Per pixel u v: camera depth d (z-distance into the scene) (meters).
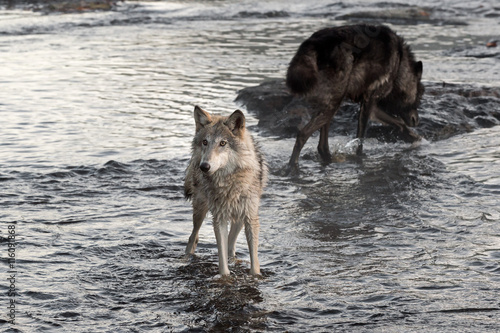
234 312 5.94
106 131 13.20
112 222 8.35
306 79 11.20
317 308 6.00
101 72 19.55
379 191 9.75
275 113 14.53
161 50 23.64
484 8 36.25
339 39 11.48
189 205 9.11
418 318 5.76
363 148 12.60
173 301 6.18
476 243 7.58
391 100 12.87
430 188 9.79
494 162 11.13
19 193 9.37
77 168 10.65
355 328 5.59
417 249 7.45
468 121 14.11
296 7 37.88
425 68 19.98
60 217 8.45
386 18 32.78
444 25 31.00
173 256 7.34
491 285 6.43
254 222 6.81
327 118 11.46
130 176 10.34
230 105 15.51
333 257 7.28
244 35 27.39
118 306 6.04
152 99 16.11
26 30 27.98
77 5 36.09
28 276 6.61
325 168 11.19
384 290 6.37
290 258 7.27
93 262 7.06
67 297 6.16
